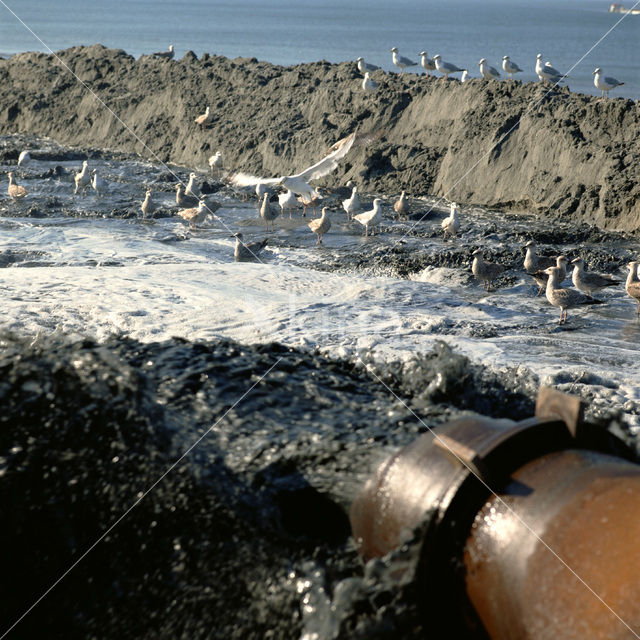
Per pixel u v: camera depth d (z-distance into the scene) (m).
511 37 123.62
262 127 32.62
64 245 19.55
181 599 3.55
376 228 23.69
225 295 13.73
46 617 3.48
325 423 4.49
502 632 2.71
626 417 8.06
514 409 5.27
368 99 31.56
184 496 3.87
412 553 2.98
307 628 3.19
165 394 4.79
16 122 40.69
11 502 3.74
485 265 17.12
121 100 38.34
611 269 19.06
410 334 12.22
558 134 25.19
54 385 4.30
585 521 2.66
